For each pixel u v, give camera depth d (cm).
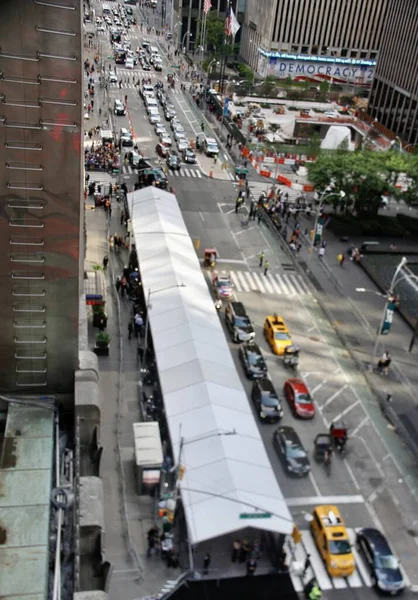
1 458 1808
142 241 5962
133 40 17688
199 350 4381
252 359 4866
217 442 3588
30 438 1909
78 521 1738
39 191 1864
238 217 7788
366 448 4241
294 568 3312
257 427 3966
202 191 8469
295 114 12531
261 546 3397
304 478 3938
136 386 4575
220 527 3120
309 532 3562
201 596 3109
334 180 7769
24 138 1791
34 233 1917
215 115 11906
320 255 6919
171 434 3672
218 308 5719
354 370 5053
